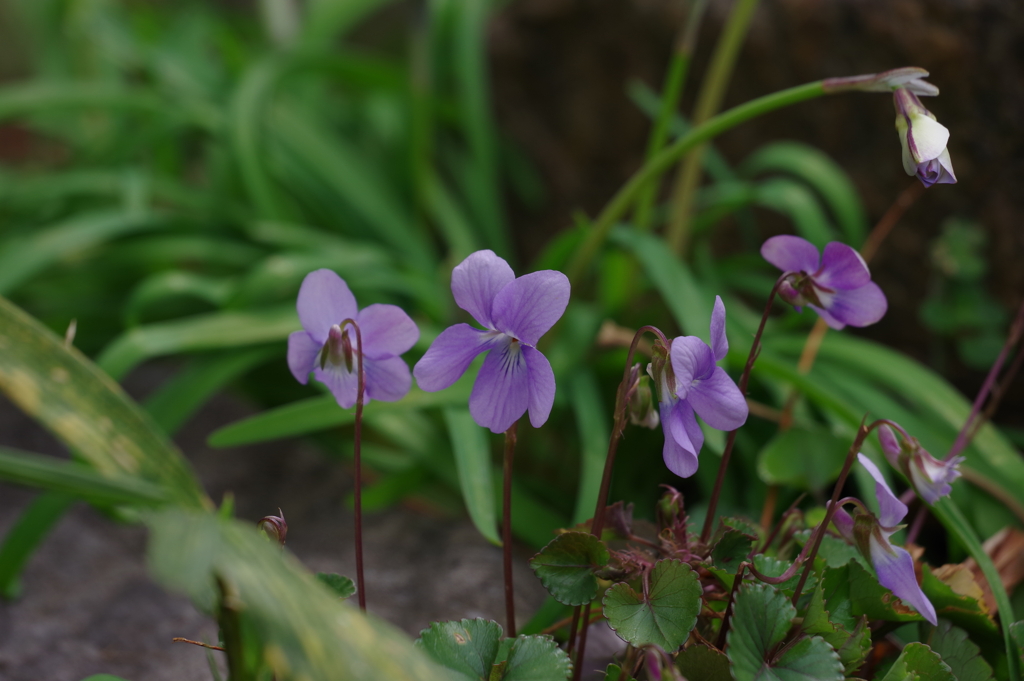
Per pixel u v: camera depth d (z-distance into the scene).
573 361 0.47
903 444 0.35
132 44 0.77
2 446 0.55
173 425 0.46
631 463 0.48
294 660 0.32
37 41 0.96
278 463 0.54
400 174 0.75
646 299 0.62
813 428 0.41
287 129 0.70
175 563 0.32
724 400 0.35
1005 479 0.42
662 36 0.63
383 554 0.44
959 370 0.53
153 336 0.47
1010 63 0.49
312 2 0.87
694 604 0.35
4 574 0.41
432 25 0.67
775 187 0.53
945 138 0.36
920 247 0.53
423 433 0.48
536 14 0.69
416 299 0.57
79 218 0.61
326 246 0.59
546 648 0.35
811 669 0.35
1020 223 0.50
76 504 0.48
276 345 0.50
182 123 0.68
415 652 0.33
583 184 0.70
